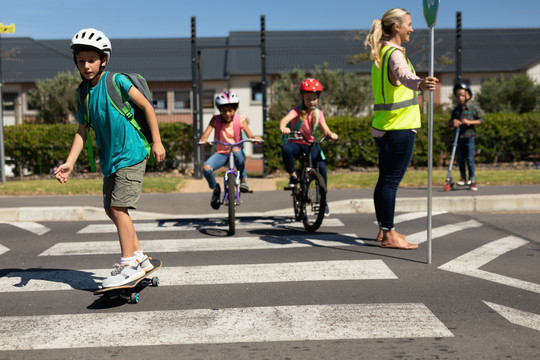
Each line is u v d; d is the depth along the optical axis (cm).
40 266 546
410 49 2153
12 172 1422
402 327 354
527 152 1405
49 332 357
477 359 304
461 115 1000
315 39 3628
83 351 324
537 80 2545
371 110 2306
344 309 392
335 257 555
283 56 3391
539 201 868
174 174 1416
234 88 3288
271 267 522
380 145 586
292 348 323
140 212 848
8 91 3177
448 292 429
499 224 728
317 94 685
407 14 559
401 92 561
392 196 585
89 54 402
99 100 404
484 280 462
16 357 317
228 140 705
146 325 367
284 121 684
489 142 1400
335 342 331
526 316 372
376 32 562
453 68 3166
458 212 845
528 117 1389
